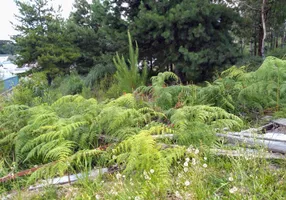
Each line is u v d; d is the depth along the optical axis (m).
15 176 2.20
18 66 11.82
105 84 7.59
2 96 5.39
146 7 7.84
